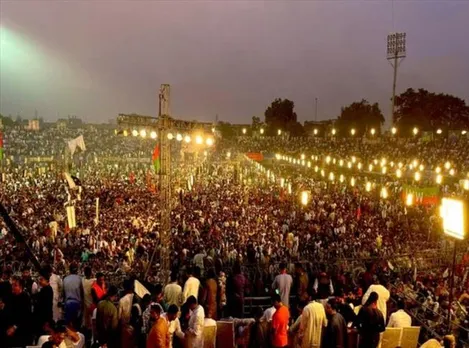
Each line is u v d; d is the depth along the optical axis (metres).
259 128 147.12
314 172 67.81
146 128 22.08
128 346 10.23
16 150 119.75
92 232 24.84
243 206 37.00
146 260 19.22
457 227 10.06
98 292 11.80
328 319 10.20
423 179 53.94
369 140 99.00
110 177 62.28
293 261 19.31
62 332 9.05
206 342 10.40
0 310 10.10
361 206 37.31
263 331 10.65
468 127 113.62
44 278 11.28
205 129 21.80
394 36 71.00
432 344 10.02
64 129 166.62
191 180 46.28
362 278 15.12
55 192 42.69
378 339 10.14
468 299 14.91
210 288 12.20
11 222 12.58
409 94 114.06
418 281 16.80
